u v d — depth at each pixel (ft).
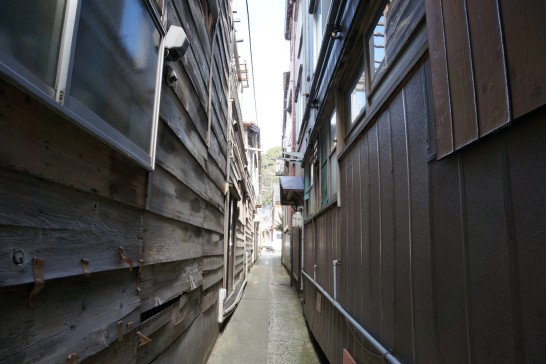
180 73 8.27
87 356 4.00
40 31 2.97
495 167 3.64
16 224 2.89
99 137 3.92
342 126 12.10
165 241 7.13
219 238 16.24
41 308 3.24
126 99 4.79
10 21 2.61
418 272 5.55
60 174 3.50
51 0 3.13
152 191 6.25
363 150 9.20
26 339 3.02
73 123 3.49
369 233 8.46
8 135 2.82
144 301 5.99
